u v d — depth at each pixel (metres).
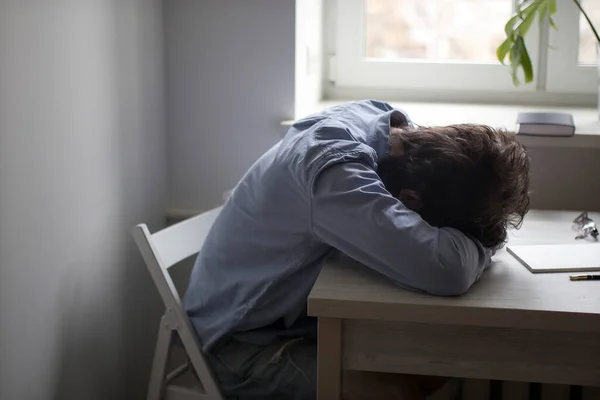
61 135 1.45
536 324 1.16
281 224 1.40
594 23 2.20
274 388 1.49
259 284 1.44
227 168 2.04
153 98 1.93
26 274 1.35
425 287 1.21
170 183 2.07
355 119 1.44
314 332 1.54
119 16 1.70
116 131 1.71
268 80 1.97
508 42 1.82
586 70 2.21
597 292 1.23
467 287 1.22
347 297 1.20
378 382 1.44
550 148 1.96
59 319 1.48
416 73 2.30
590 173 1.96
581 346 1.19
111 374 1.75
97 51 1.59
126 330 1.83
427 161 1.29
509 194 1.29
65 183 1.47
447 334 1.22
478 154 1.28
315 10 2.19
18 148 1.30
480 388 1.63
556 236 1.56
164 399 1.58
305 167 1.30
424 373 1.24
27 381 1.38
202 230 1.69
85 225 1.57
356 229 1.24
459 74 2.28
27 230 1.34
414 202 1.32
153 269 1.51
